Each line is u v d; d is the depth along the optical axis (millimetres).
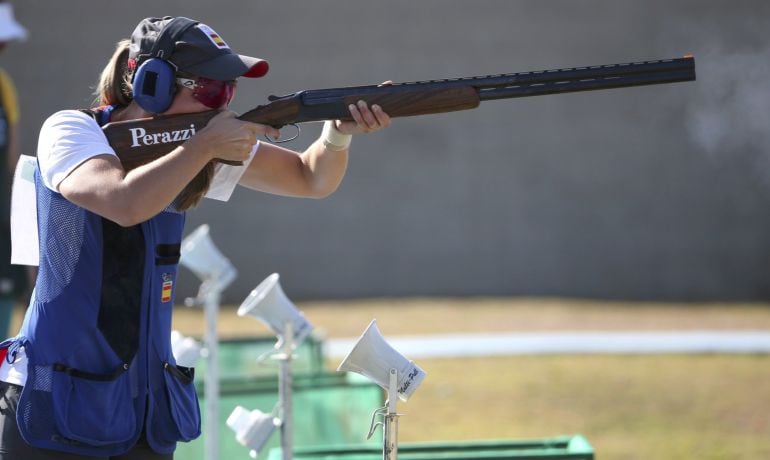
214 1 61656
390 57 62000
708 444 28359
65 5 61250
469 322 51656
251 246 62438
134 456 11836
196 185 12109
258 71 12102
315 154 13477
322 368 28578
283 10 61719
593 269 62625
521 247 62781
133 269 11648
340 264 62781
